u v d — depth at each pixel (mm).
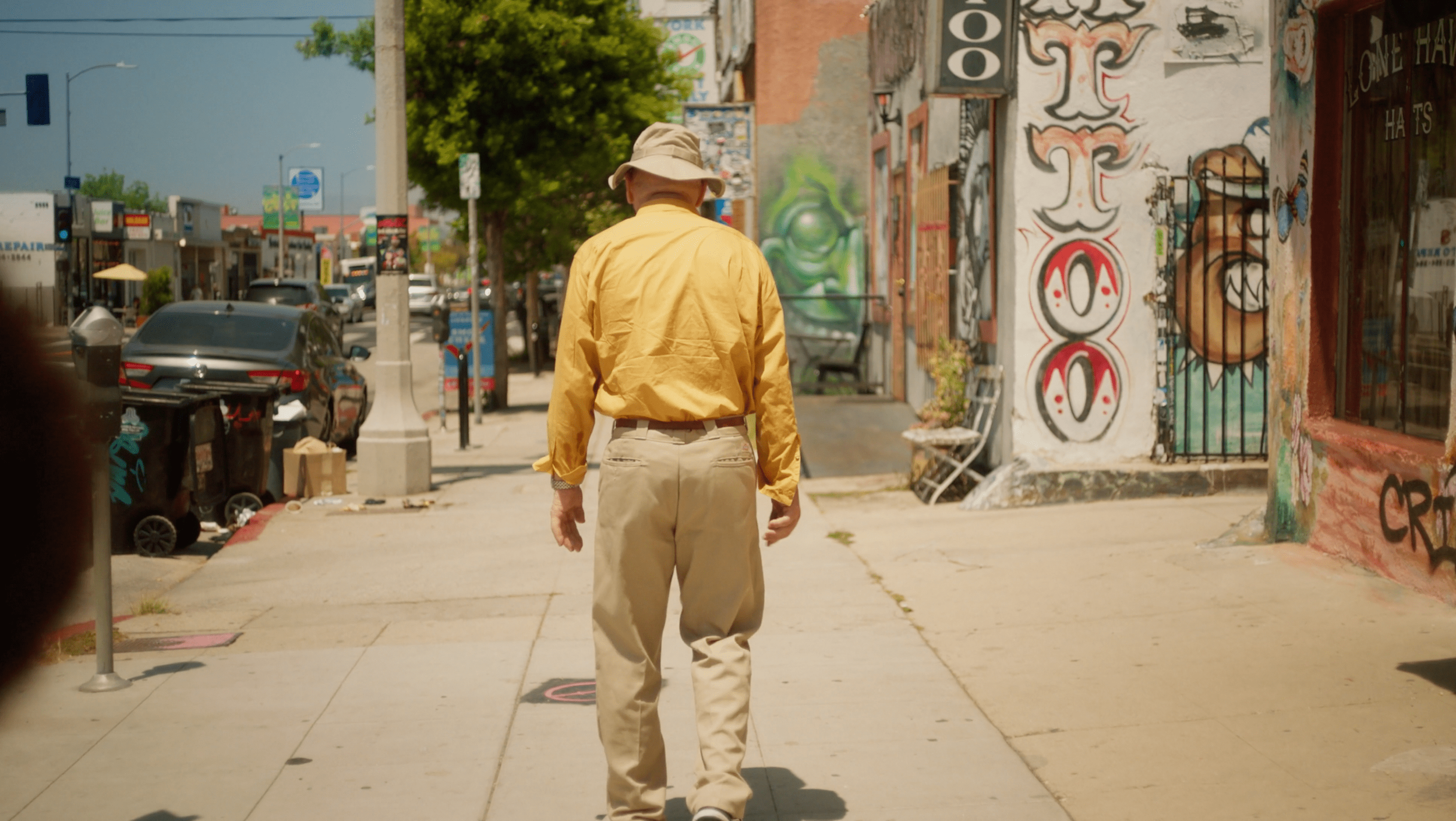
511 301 35938
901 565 7113
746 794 3203
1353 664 4730
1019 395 8711
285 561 7832
